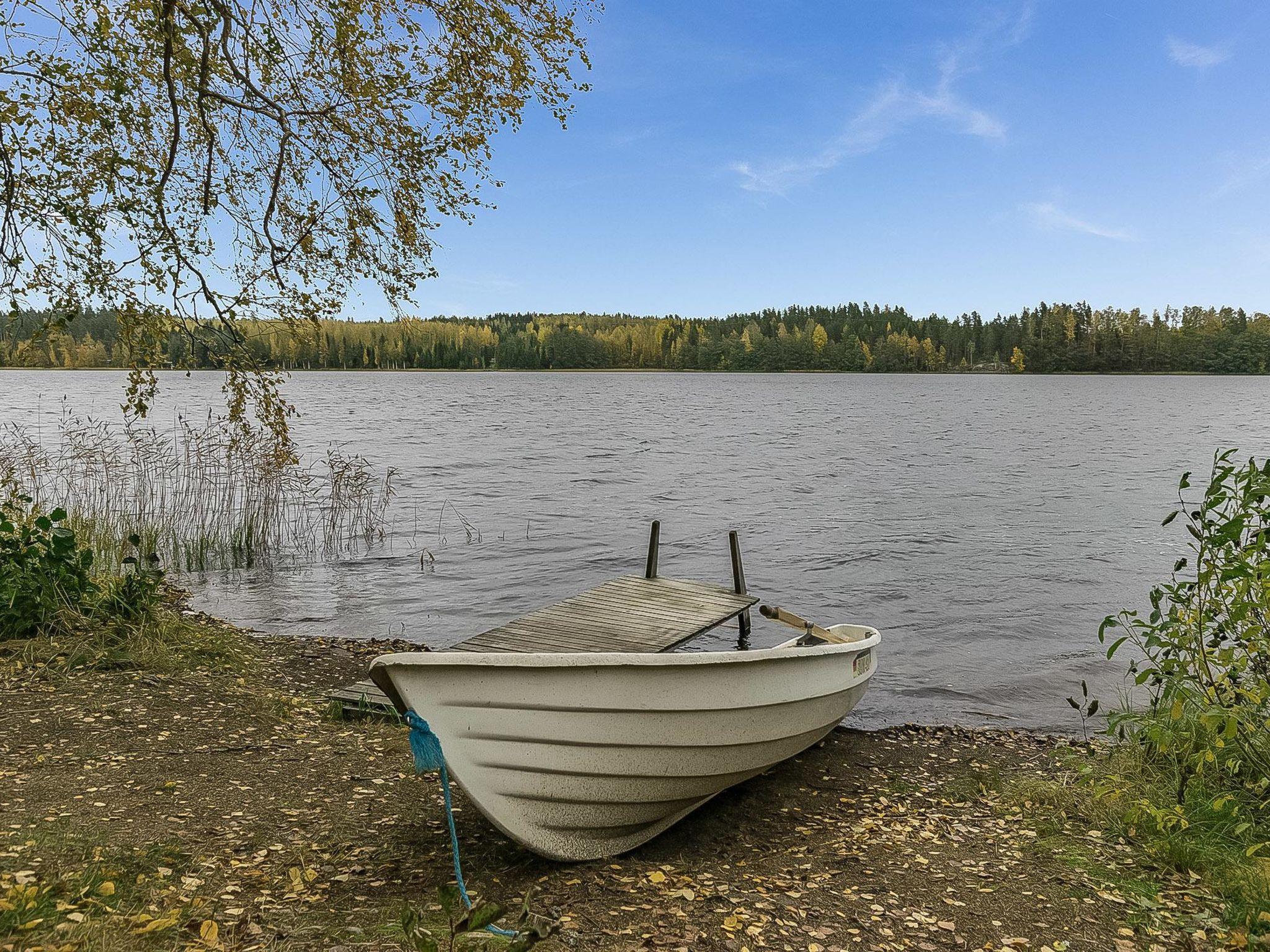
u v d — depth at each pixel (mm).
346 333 168375
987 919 4082
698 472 28594
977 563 15102
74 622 7883
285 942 3400
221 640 8875
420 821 5023
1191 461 32438
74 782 4977
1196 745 5711
